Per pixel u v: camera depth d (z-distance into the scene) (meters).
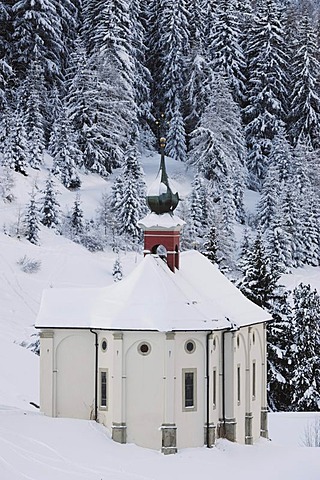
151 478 48.56
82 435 55.19
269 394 87.12
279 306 89.06
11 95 175.38
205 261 67.25
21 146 153.25
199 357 56.09
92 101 173.12
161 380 54.94
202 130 174.88
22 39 178.88
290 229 159.00
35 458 49.94
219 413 58.75
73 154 161.38
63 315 59.94
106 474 48.50
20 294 114.94
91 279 126.38
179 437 55.22
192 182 168.12
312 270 157.62
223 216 153.88
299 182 170.88
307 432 72.69
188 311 56.56
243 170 179.25
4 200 142.62
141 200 150.88
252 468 52.84
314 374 87.31
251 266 88.56
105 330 57.34
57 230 140.38
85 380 59.19
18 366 84.31
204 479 49.19
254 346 64.50
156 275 58.56
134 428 55.19
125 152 172.75
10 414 58.81
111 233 145.88
